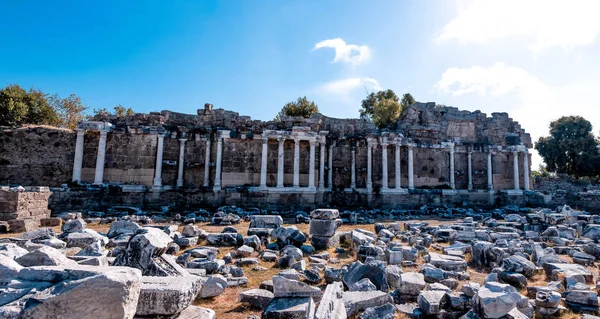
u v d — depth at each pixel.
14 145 29.36
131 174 31.31
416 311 7.94
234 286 9.84
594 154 58.09
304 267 11.77
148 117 32.53
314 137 33.75
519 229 22.27
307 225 22.75
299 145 34.62
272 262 12.84
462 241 17.16
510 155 41.38
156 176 31.11
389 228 20.58
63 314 4.30
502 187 40.59
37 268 5.07
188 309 6.35
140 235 7.40
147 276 6.52
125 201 29.44
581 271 11.12
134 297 4.83
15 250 8.72
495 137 41.38
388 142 36.34
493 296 7.23
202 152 33.31
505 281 10.76
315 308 7.30
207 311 6.40
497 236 17.86
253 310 8.14
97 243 11.50
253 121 34.72
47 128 30.12
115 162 31.12
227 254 13.07
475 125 41.38
